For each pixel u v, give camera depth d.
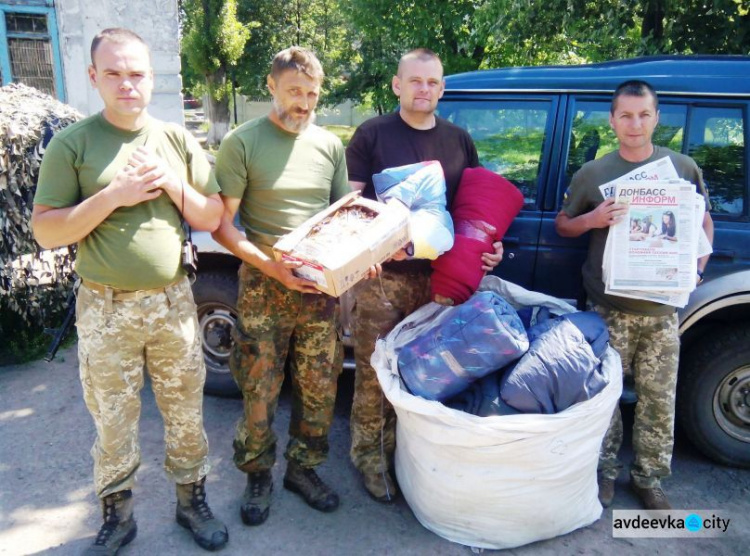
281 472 3.20
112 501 2.56
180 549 2.64
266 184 2.53
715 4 5.32
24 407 3.79
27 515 2.84
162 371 2.48
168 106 8.85
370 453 3.04
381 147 2.91
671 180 2.64
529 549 2.68
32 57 8.45
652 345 2.83
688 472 3.30
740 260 3.07
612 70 3.29
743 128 3.10
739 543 2.77
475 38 9.84
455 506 2.62
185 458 2.62
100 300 2.31
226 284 3.71
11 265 4.18
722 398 3.23
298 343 2.74
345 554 2.63
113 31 2.18
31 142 4.27
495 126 3.37
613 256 2.69
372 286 2.86
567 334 2.63
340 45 23.58
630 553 2.68
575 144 3.26
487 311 2.58
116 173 2.24
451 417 2.45
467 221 2.86
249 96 27.11
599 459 3.00
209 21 21.89
